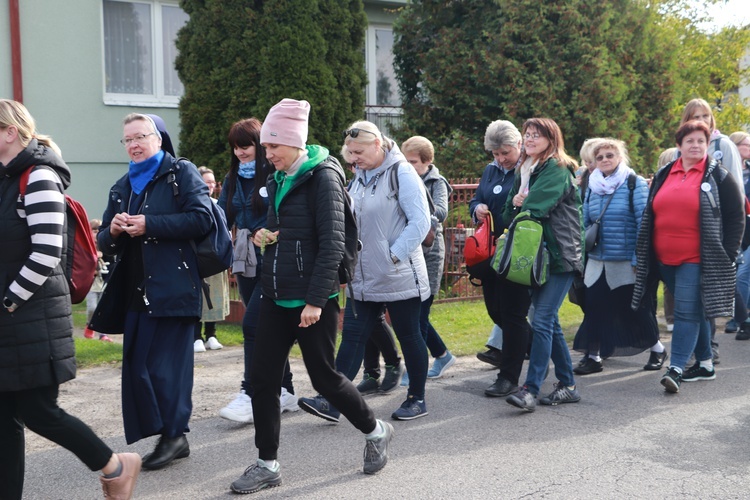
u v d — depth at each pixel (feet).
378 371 19.29
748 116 59.82
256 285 16.34
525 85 39.81
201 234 13.73
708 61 59.72
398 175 15.93
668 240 18.42
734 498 12.29
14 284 10.50
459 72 41.47
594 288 20.65
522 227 16.62
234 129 16.25
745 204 18.24
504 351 18.57
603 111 40.57
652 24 44.11
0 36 37.27
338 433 15.90
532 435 15.57
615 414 16.99
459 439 15.39
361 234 15.99
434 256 19.58
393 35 48.91
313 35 37.22
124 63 41.57
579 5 40.65
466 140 40.55
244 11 36.86
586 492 12.57
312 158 12.60
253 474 12.89
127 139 13.89
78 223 12.01
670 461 13.98
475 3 42.19
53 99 38.96
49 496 12.89
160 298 13.48
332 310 12.87
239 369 21.95
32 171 10.84
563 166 16.83
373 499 12.45
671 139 44.93
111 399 18.76
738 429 15.83
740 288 24.89
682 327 18.45
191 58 37.42
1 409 11.09
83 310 33.09
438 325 27.35
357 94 39.34
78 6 39.14
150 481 13.39
